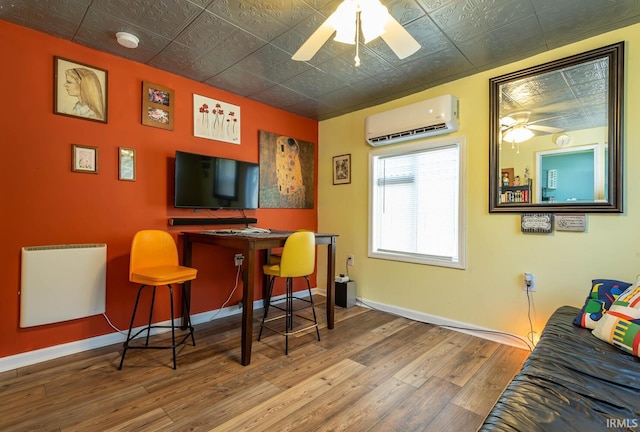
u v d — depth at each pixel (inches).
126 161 107.3
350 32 68.1
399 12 79.6
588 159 91.9
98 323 101.8
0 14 82.5
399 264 139.2
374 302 148.3
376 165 149.9
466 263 117.6
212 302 131.4
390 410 71.1
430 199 131.5
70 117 96.6
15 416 67.2
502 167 108.1
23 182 89.1
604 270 90.0
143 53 102.8
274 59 105.8
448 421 67.5
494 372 88.2
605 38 89.3
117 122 105.7
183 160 115.2
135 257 99.1
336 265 165.6
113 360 93.2
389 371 88.6
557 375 52.1
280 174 156.3
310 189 171.3
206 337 112.0
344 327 123.5
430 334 116.2
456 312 120.6
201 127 126.3
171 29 88.8
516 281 106.0
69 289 94.3
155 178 114.3
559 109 96.8
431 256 129.3
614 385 49.4
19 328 88.4
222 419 67.3
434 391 78.7
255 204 140.8
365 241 152.6
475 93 115.3
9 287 86.9
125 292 107.4
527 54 100.7
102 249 100.7
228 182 130.0
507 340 107.4
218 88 131.0
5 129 86.4
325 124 172.1
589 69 91.7
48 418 66.7
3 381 80.7
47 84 92.7
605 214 89.7
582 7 77.7
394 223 144.2
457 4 76.6
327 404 73.0
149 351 99.9
